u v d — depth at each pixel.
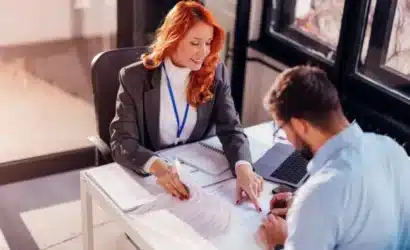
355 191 1.33
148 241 1.70
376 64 2.75
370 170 1.37
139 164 2.01
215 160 2.14
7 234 2.78
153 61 2.12
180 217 1.81
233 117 2.25
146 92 2.14
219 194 1.94
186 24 1.97
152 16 3.54
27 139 3.49
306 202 1.35
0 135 3.51
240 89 3.48
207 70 2.12
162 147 2.26
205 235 1.73
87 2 4.66
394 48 2.66
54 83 4.20
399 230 1.48
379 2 2.64
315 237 1.34
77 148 3.41
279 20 3.28
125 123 2.12
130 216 1.81
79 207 3.01
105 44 4.67
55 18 4.84
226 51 3.42
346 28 2.75
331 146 1.37
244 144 2.16
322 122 1.37
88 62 4.50
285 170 2.06
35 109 3.84
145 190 1.93
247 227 1.77
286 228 1.67
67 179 3.25
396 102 2.64
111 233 2.81
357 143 1.38
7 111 3.80
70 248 2.71
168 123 2.21
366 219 1.36
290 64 3.16
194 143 2.26
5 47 4.65
